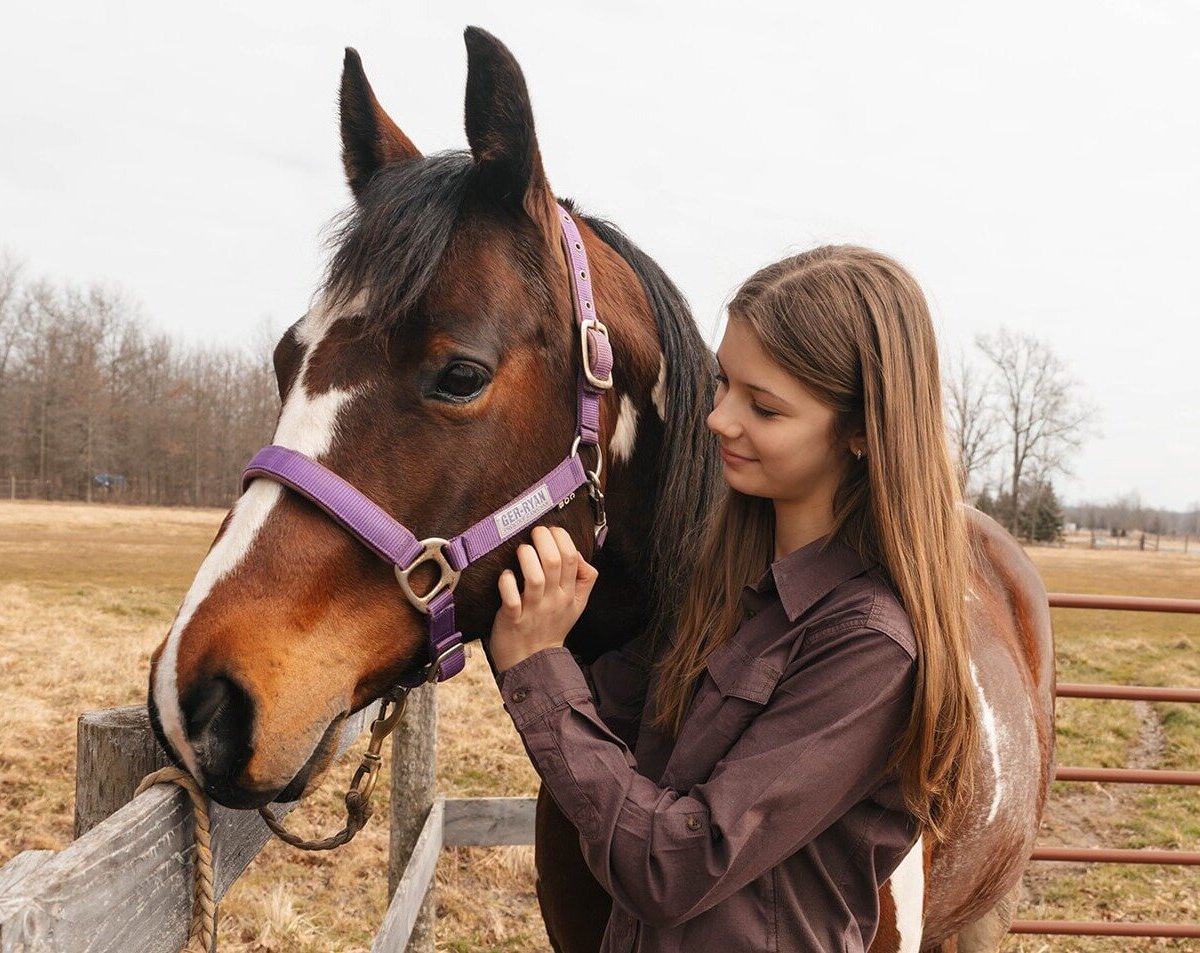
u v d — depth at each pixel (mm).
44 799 4375
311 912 3578
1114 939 3633
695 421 1364
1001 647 1729
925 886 1452
